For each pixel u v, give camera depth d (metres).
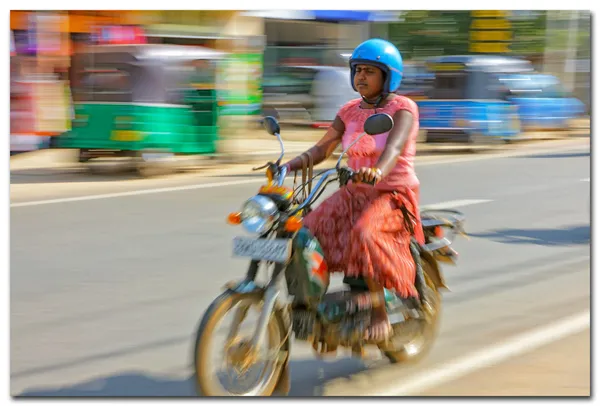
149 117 12.86
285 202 4.06
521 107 19.70
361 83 4.42
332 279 6.36
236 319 4.15
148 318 5.75
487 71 18.11
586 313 5.94
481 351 5.13
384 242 4.30
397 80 4.41
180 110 13.32
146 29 15.32
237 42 16.89
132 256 7.56
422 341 4.87
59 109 15.43
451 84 18.02
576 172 13.99
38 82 15.25
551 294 6.44
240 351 3.98
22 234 8.47
